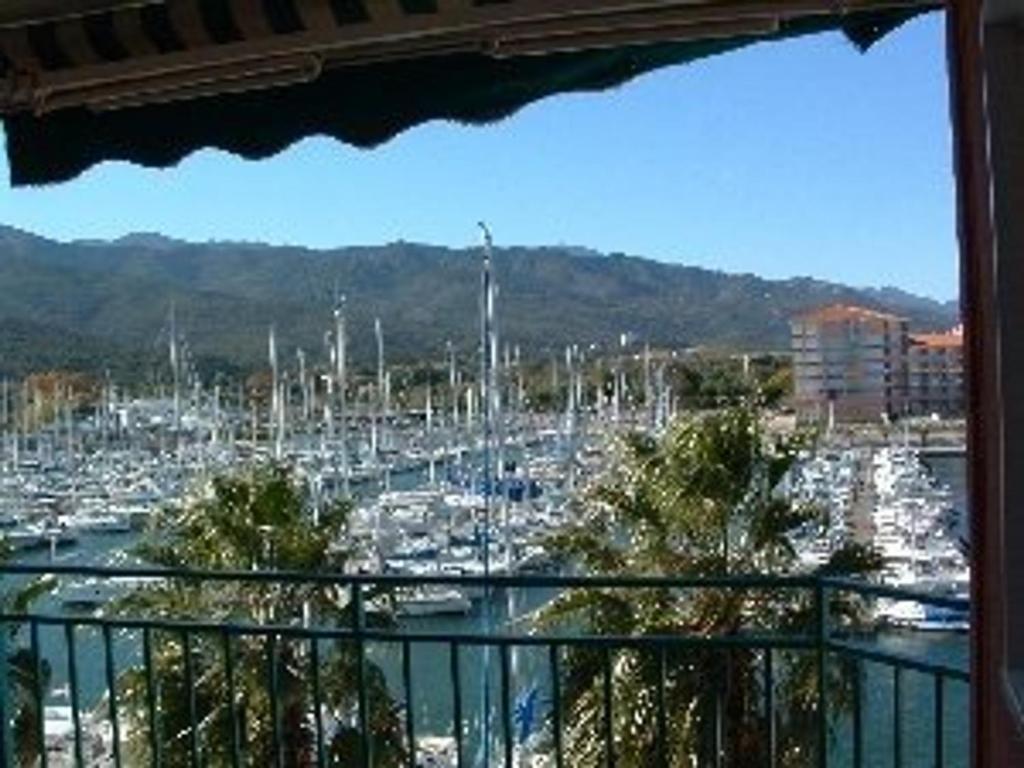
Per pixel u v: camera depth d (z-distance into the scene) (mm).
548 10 2957
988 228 2086
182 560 16000
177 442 71438
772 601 12844
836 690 8328
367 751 4020
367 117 3508
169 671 11125
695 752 11016
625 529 15273
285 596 15375
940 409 81562
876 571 15125
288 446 58625
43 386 87812
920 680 4410
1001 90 2018
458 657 3975
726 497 14930
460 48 3262
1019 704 1955
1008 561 2039
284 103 3561
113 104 3578
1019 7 1965
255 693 11273
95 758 10344
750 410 15289
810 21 3311
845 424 78000
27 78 3297
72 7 3057
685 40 3295
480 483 45938
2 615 4277
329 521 16938
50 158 3693
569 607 13586
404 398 77062
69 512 64812
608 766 4277
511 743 4074
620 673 11148
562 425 58406
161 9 2992
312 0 2877
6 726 4230
